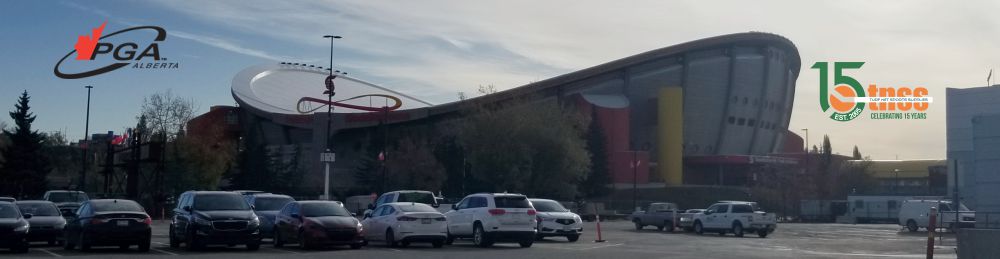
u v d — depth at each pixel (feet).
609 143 375.66
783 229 181.47
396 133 355.56
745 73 454.40
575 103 393.29
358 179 355.36
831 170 336.90
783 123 512.63
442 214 97.60
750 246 109.70
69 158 340.39
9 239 81.76
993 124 109.81
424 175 292.81
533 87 384.27
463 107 277.03
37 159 254.68
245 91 440.04
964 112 188.44
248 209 90.17
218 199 89.81
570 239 117.29
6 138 306.35
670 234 148.66
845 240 130.21
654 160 427.33
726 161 424.46
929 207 165.48
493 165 250.16
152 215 192.13
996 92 182.80
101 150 317.42
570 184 262.06
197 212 86.84
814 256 89.66
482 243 98.07
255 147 332.19
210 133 266.77
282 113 410.93
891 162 430.61
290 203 97.09
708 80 442.50
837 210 253.44
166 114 271.08
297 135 417.69
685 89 437.17
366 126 386.11
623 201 314.76
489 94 272.72
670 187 376.27
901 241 127.03
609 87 412.57
